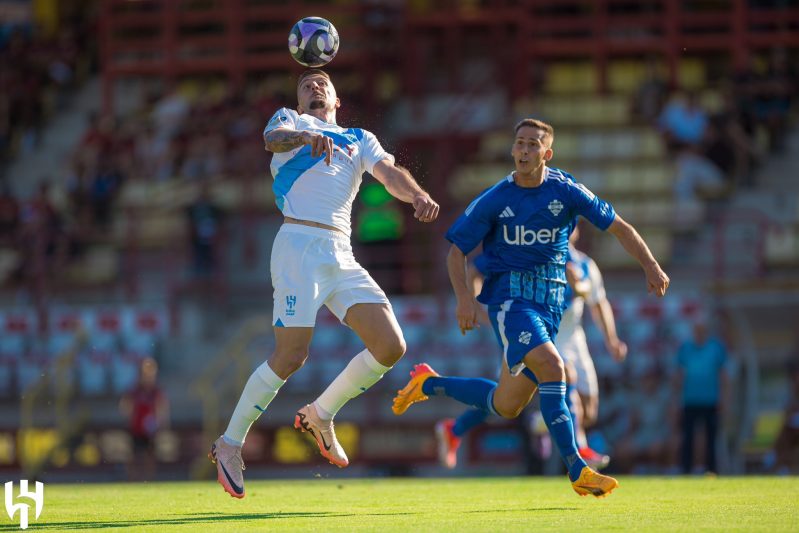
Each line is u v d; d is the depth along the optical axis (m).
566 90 90.94
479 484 32.56
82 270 78.94
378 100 87.06
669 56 88.75
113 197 82.94
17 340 70.19
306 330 21.97
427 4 91.44
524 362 22.44
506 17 90.75
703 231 74.31
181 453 63.88
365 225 75.62
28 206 81.25
